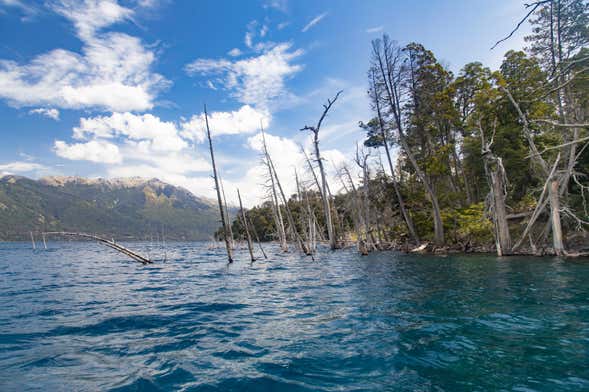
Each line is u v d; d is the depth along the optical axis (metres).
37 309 10.34
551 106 27.83
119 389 4.62
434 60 32.91
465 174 37.84
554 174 22.30
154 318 8.94
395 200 39.00
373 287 13.29
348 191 40.41
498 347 5.97
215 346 6.45
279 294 12.53
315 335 6.99
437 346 6.09
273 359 5.67
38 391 4.58
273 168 39.25
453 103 36.12
